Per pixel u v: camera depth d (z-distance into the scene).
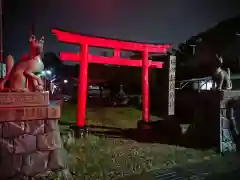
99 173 5.61
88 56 8.45
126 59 9.26
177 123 8.55
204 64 12.55
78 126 8.24
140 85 15.27
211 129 7.48
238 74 12.12
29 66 4.73
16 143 4.45
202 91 7.86
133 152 7.10
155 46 9.79
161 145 7.82
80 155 6.66
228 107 7.34
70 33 7.92
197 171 5.87
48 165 4.71
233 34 12.12
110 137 8.59
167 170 5.92
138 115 12.46
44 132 4.76
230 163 6.42
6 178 4.30
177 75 13.09
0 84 4.76
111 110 13.52
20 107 4.48
